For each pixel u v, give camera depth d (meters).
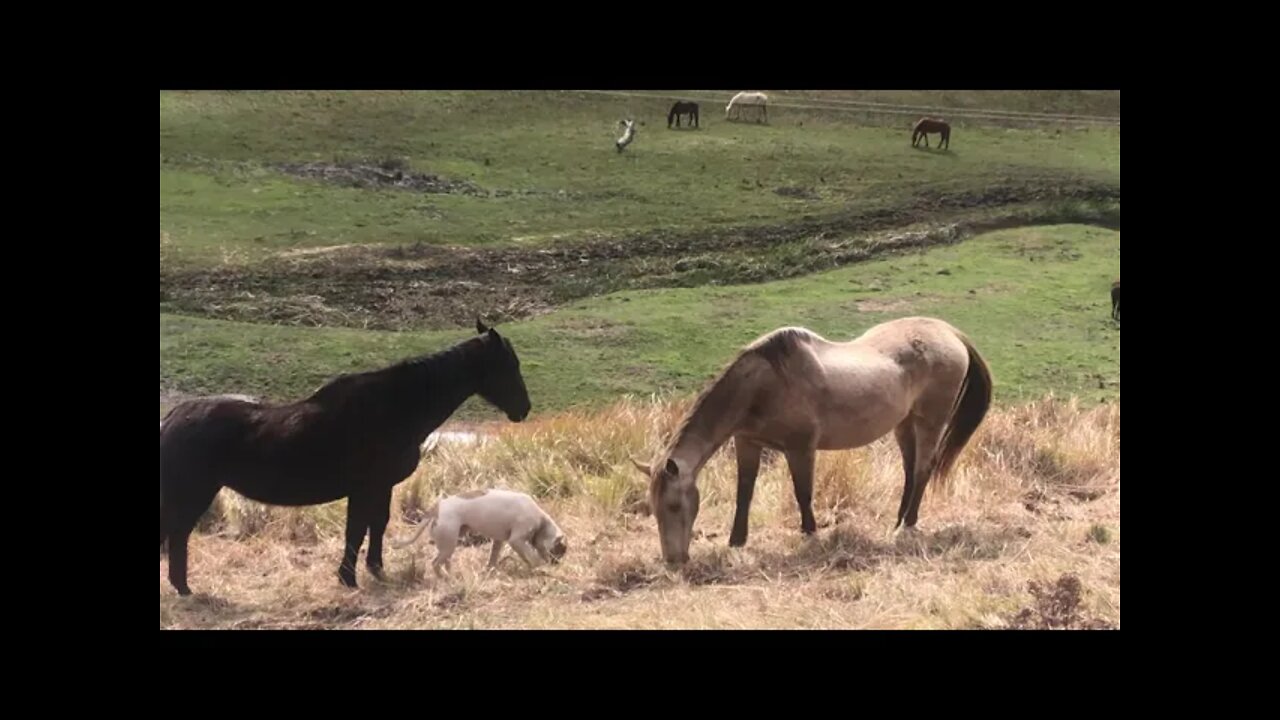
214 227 27.50
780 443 9.52
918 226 29.39
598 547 9.66
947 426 10.55
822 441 9.60
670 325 22.09
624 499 10.88
